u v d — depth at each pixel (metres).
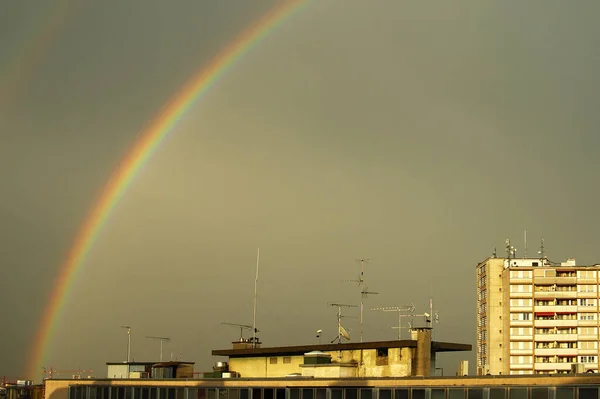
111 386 114.94
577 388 72.88
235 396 99.44
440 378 81.88
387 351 106.12
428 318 109.12
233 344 130.62
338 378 90.00
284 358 114.50
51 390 121.38
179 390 106.00
